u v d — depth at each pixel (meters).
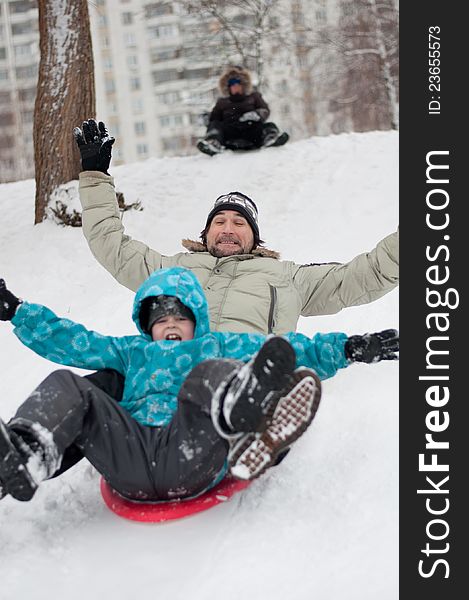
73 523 2.64
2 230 8.20
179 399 2.51
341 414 3.31
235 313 3.46
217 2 14.50
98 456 2.52
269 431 2.31
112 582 2.29
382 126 20.55
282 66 20.66
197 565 2.34
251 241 3.90
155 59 35.62
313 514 2.57
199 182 9.12
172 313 2.86
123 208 8.25
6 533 2.59
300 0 16.20
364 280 3.62
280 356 2.21
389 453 2.93
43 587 2.27
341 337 2.88
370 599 2.14
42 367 4.72
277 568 2.30
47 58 8.09
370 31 16.03
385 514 2.54
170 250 7.62
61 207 7.75
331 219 7.85
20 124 29.19
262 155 9.73
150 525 2.57
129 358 2.87
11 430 2.30
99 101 36.72
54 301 6.15
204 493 2.66
